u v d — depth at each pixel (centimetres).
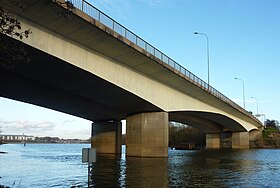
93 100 4825
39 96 4772
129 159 4572
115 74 3869
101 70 3628
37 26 2831
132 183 2352
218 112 7094
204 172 3155
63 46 3105
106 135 6644
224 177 2806
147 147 4881
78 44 3281
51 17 2781
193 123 9081
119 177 2698
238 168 3716
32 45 2777
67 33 3066
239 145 10919
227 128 10681
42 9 2652
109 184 2308
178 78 4831
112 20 3391
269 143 13350
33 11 2655
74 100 4984
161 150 4800
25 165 4275
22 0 2366
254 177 2878
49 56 2988
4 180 2689
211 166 3878
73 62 3212
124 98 4491
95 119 6750
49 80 3803
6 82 4053
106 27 3228
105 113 5875
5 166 4103
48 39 2942
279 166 4075
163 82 4844
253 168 3766
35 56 2994
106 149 6581
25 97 4841
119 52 3706
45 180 2667
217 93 6297
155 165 3762
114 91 4175
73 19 2862
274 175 3056
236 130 10894
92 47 3431
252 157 6069
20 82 4066
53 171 3403
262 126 13662
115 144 6506
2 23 1406
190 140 14538
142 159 4572
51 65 3247
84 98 4888
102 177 2712
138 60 4022
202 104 6194
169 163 4066
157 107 4750
